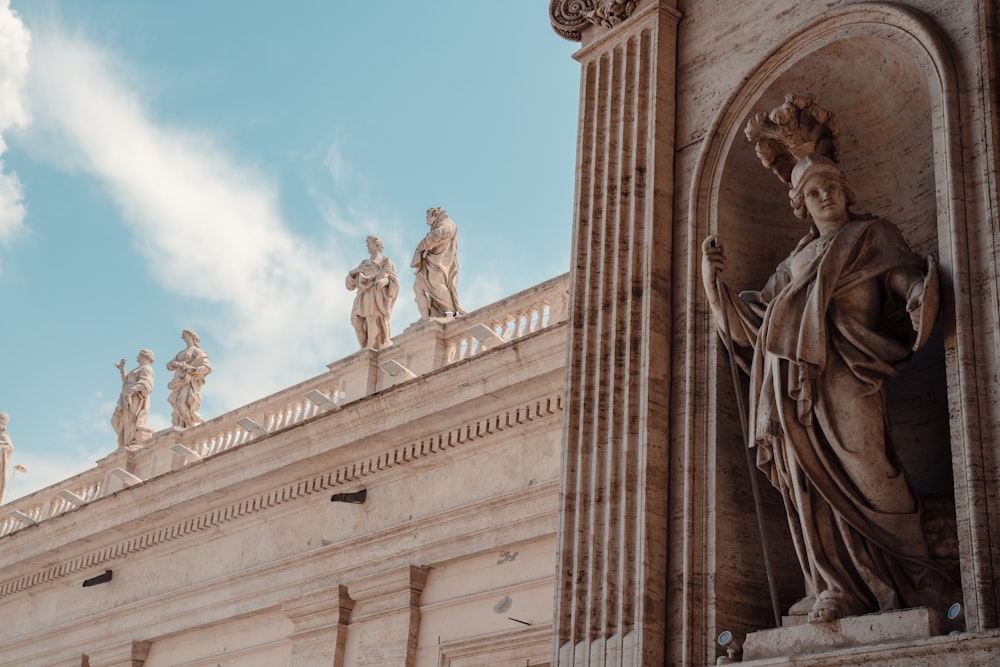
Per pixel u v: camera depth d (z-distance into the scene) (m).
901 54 7.40
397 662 19.59
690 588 7.22
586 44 9.18
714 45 8.55
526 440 19.17
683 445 7.60
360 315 24.69
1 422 34.28
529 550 18.58
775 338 6.89
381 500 21.22
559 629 7.59
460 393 19.92
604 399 7.99
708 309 7.86
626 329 8.05
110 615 25.78
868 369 6.73
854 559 6.56
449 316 23.45
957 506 6.17
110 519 26.17
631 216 8.38
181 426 27.88
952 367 6.39
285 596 22.16
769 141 7.63
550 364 18.72
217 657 23.38
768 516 7.47
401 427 20.77
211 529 24.30
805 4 8.06
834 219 7.21
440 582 19.78
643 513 7.43
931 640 5.83
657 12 8.77
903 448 7.32
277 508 23.11
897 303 6.92
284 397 24.86
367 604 20.67
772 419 6.90
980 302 6.43
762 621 7.20
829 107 8.02
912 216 7.77
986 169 6.63
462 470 20.00
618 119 8.77
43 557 27.59
